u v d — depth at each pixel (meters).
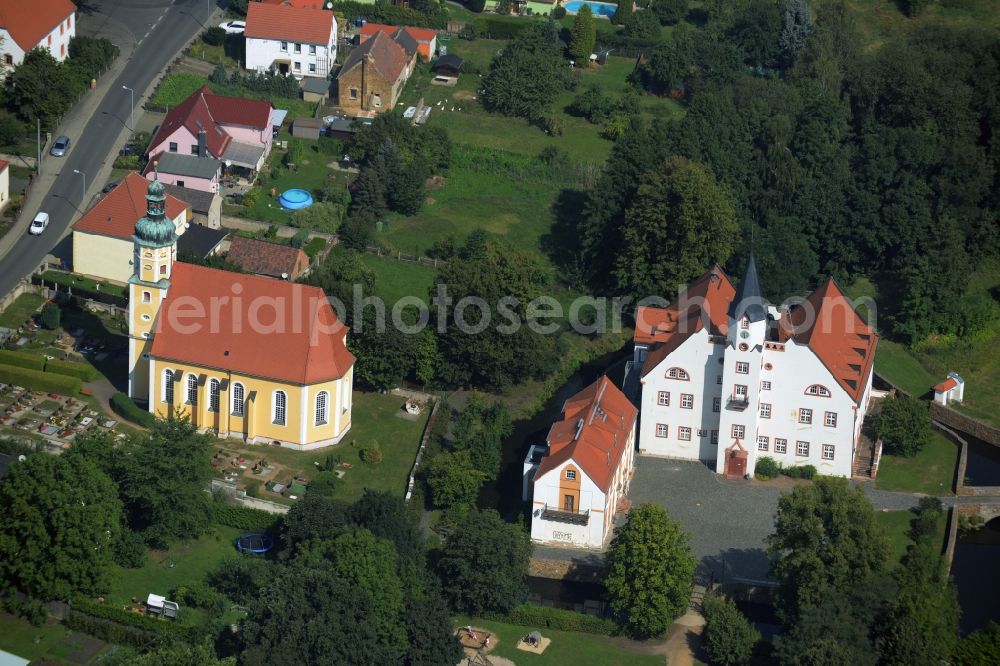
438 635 189.25
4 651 185.88
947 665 193.12
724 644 195.88
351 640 182.75
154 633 189.75
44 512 192.62
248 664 178.62
